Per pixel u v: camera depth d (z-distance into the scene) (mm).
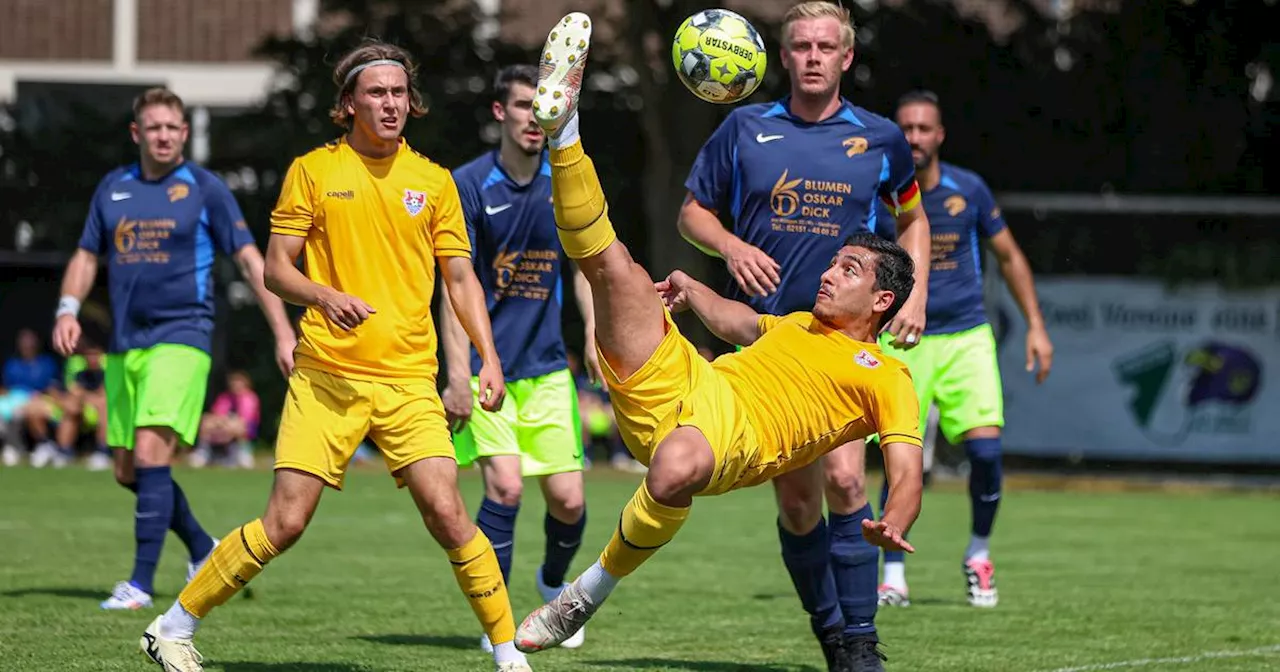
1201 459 66000
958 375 30359
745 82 20297
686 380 17422
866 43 79312
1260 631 25141
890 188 21203
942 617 26641
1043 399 66312
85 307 75750
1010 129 79312
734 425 17094
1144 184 79000
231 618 25078
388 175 18812
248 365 79688
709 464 16797
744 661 21562
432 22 82000
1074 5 80188
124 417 27219
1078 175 79500
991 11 88875
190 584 18344
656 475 16672
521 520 46562
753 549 39344
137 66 109312
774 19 76062
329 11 83688
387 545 38469
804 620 25844
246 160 82562
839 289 17953
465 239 19391
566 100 16156
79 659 20109
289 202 18578
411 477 18578
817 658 21906
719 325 19625
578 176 16562
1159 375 65938
